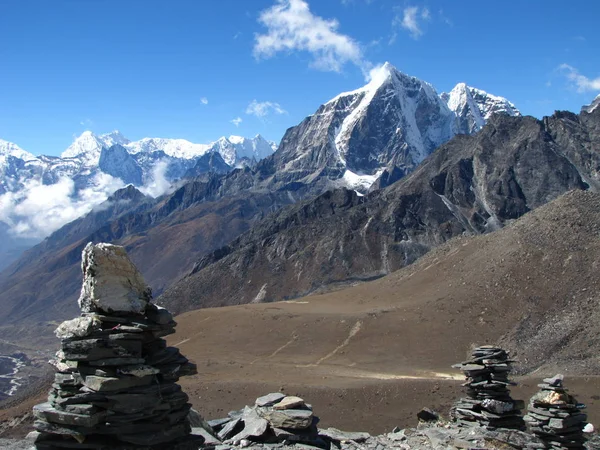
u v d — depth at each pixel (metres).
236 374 71.44
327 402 52.53
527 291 94.62
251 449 16.12
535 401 21.61
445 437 20.64
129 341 12.16
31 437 12.20
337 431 20.05
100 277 12.15
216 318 109.75
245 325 102.94
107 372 11.77
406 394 52.34
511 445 20.70
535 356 77.50
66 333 12.07
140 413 11.98
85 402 11.78
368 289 127.56
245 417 17.92
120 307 12.22
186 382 61.47
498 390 22.77
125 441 11.82
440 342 86.75
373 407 51.09
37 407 12.08
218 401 53.47
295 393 54.72
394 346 87.31
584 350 74.69
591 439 22.53
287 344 93.38
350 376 70.50
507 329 87.25
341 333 94.56
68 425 11.81
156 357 12.64
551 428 20.80
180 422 12.91
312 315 104.00
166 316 12.82
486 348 23.53
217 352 91.88
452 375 72.62
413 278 121.94
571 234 103.44
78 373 11.88
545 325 85.12
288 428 17.28
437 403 49.78
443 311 95.31
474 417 22.62
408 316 96.44
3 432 51.75
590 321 81.56
